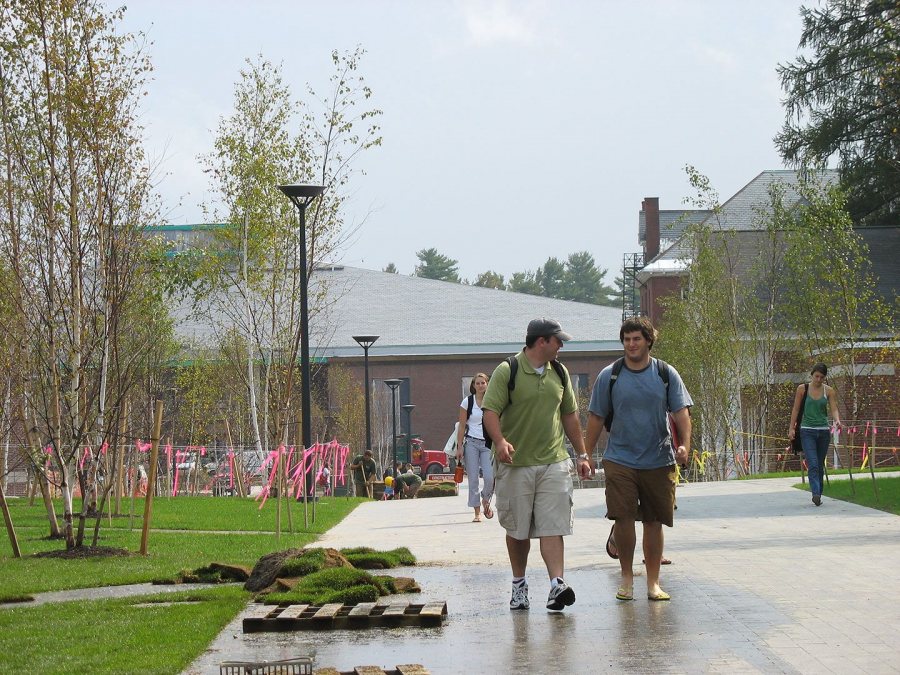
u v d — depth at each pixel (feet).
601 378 29.35
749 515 51.34
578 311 261.44
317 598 29.07
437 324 257.14
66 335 48.21
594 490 75.56
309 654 23.71
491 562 37.76
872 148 148.15
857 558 35.50
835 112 150.20
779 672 20.93
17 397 59.11
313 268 106.01
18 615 29.45
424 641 24.79
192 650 23.94
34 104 47.44
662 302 127.95
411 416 239.50
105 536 52.11
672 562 35.76
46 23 47.44
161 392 115.14
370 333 252.21
